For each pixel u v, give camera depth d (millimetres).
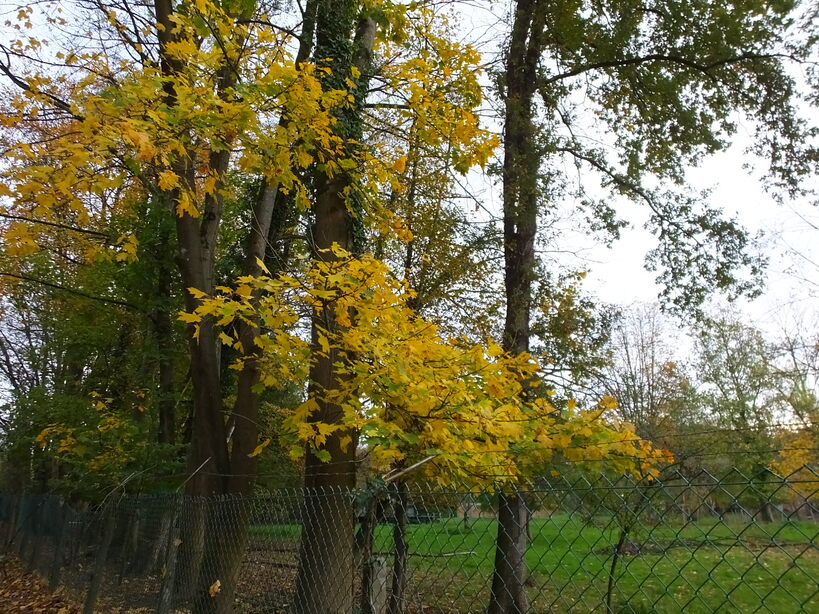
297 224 10133
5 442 17922
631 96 11672
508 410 3691
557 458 3449
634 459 3061
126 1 6711
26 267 12891
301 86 4855
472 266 10281
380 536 3287
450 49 5848
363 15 7113
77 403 12523
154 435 13750
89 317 13812
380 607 2988
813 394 19219
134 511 6430
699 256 10594
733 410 22547
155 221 11984
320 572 3445
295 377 4242
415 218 10133
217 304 3541
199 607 4406
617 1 10672
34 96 5156
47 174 3834
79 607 7711
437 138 5938
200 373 6438
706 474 2178
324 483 4859
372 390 3807
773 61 10227
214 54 4934
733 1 10117
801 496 1752
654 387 15930
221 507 4402
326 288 3674
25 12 6445
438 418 3668
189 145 4789
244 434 6422
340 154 5789
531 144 9922
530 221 9844
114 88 4289
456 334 7051
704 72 10859
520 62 10703
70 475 13367
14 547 15672
